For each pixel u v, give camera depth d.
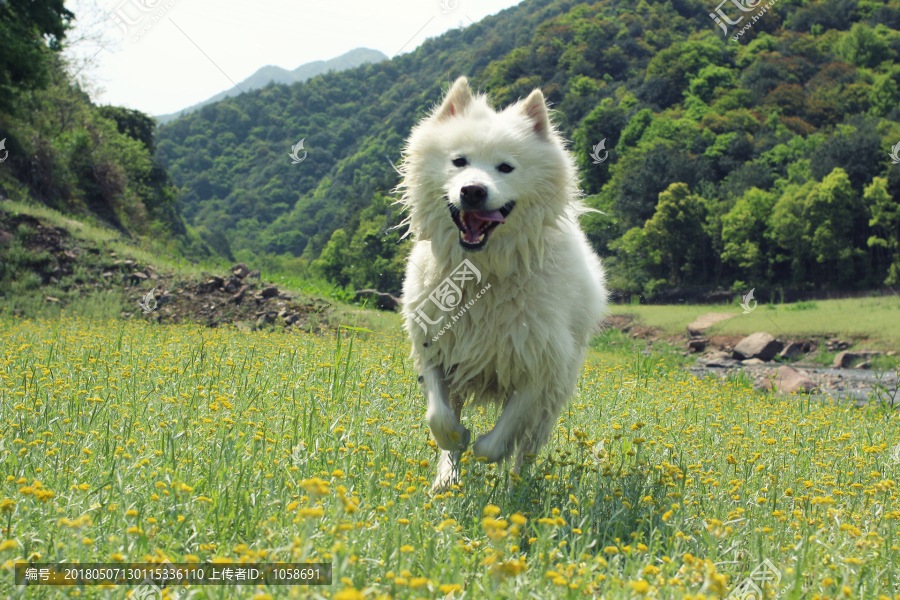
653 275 60.44
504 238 3.79
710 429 5.03
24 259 14.45
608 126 70.50
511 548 2.20
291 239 69.62
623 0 93.69
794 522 2.87
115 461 2.87
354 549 2.08
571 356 3.98
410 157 4.31
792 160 68.81
